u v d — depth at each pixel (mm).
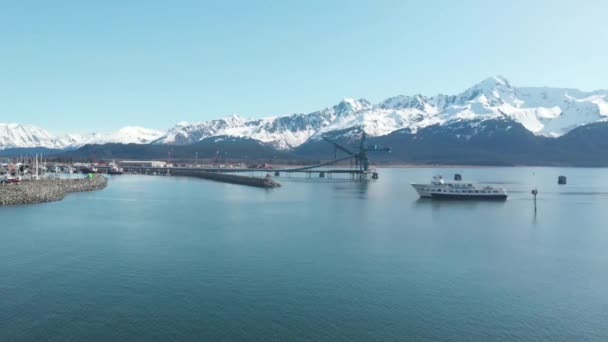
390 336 51062
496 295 63094
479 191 172500
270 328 52438
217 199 168125
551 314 57312
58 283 65250
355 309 57688
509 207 151250
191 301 59406
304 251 84250
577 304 60469
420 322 54469
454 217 127250
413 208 146125
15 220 111625
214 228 105688
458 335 51656
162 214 126438
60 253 80438
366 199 172625
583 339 51250
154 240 91562
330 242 92062
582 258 82250
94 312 55875
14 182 175250
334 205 152875
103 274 69250
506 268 75500
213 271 71250
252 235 98125
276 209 141000
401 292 63531
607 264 78438
